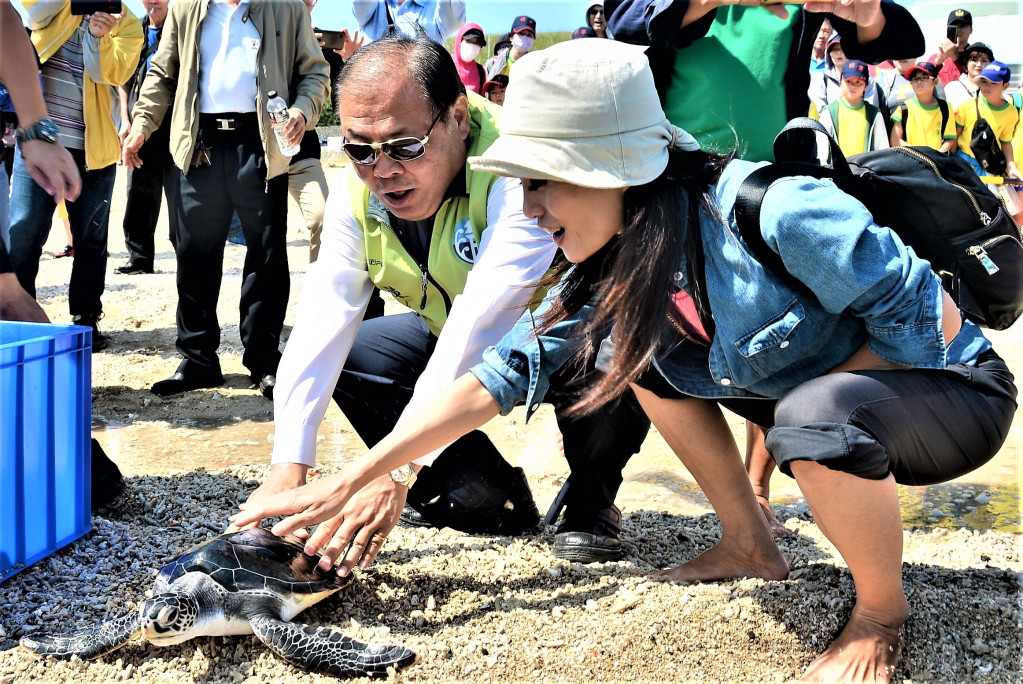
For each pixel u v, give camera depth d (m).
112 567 2.29
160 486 2.80
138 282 6.18
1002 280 1.82
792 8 2.44
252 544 2.01
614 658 1.85
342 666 1.79
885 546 1.75
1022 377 3.75
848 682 1.77
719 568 2.19
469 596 2.12
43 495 2.27
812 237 1.60
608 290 1.63
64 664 1.87
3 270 2.55
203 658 1.89
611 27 2.55
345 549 2.23
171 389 4.16
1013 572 2.27
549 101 1.53
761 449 2.52
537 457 3.34
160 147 4.48
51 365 2.26
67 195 2.51
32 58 2.46
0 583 2.16
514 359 1.86
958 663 1.87
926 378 1.79
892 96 3.48
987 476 3.07
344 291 2.25
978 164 4.59
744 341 1.75
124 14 4.24
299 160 4.24
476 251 2.17
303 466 2.10
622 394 2.24
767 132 2.48
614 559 2.35
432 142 2.00
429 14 4.71
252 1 3.86
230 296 5.84
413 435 1.83
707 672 1.82
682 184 1.68
